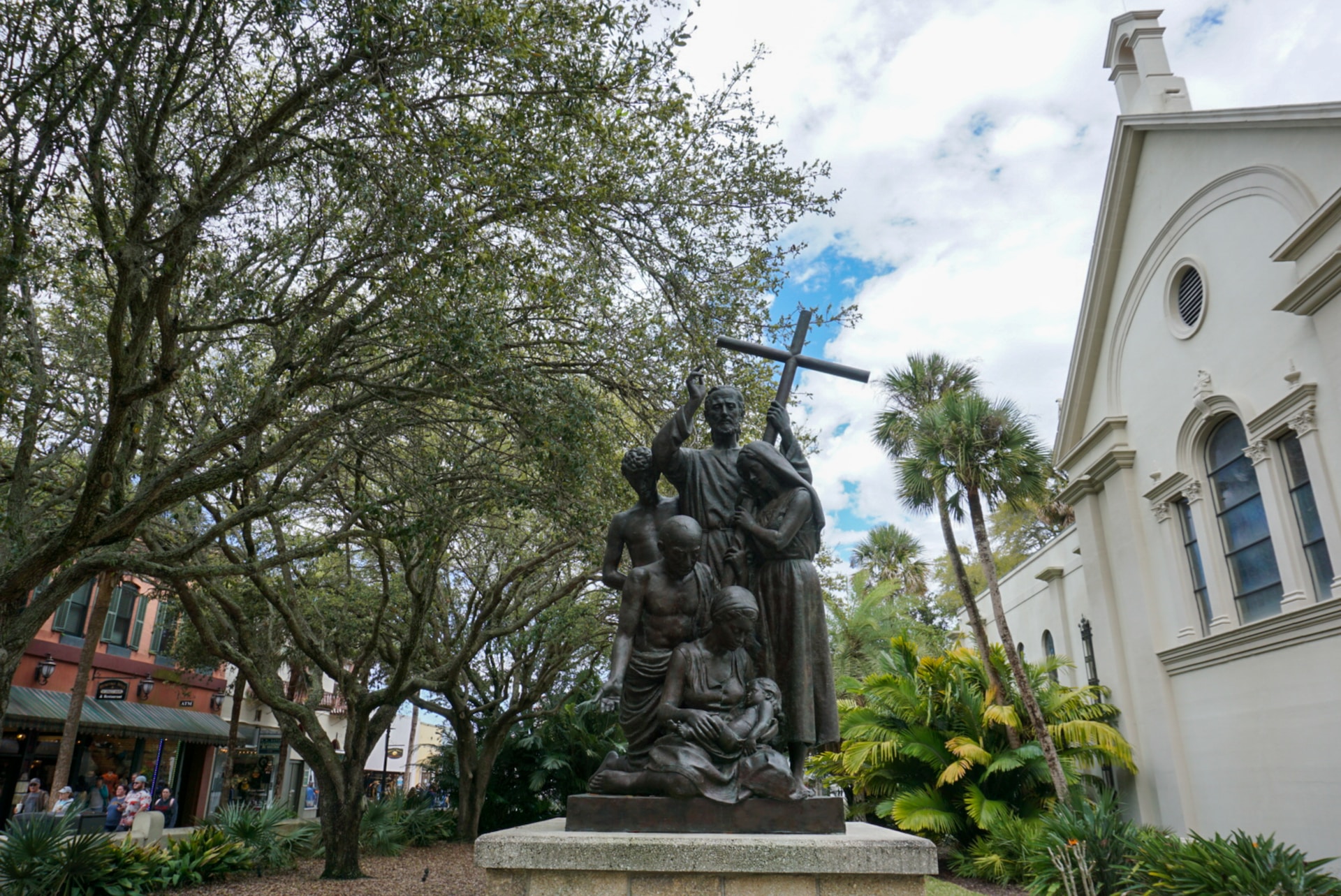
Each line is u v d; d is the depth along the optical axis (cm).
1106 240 1697
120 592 2497
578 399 975
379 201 834
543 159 829
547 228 925
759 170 1052
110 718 2214
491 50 761
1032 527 3822
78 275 880
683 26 860
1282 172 1240
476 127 828
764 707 395
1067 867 982
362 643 2045
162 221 915
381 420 994
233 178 816
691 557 416
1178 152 1498
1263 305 1280
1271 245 1265
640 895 333
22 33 723
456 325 848
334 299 1091
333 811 1477
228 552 1346
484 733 2434
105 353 1010
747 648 422
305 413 1135
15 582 852
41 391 913
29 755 2048
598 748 2450
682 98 884
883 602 2611
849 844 331
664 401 1071
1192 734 1448
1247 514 1342
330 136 875
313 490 1096
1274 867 888
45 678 2105
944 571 4134
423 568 1466
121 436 848
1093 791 1725
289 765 3594
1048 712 1648
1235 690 1331
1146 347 1600
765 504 451
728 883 333
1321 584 1177
